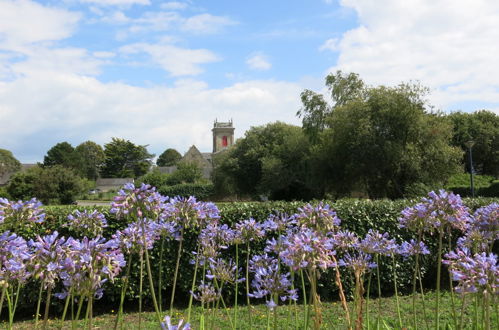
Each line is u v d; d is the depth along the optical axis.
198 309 7.83
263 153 50.25
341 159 31.27
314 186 36.03
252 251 8.33
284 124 53.53
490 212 3.97
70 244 2.49
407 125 28.09
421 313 7.12
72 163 94.44
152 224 3.62
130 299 8.02
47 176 44.12
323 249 2.88
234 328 4.41
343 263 3.86
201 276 8.34
